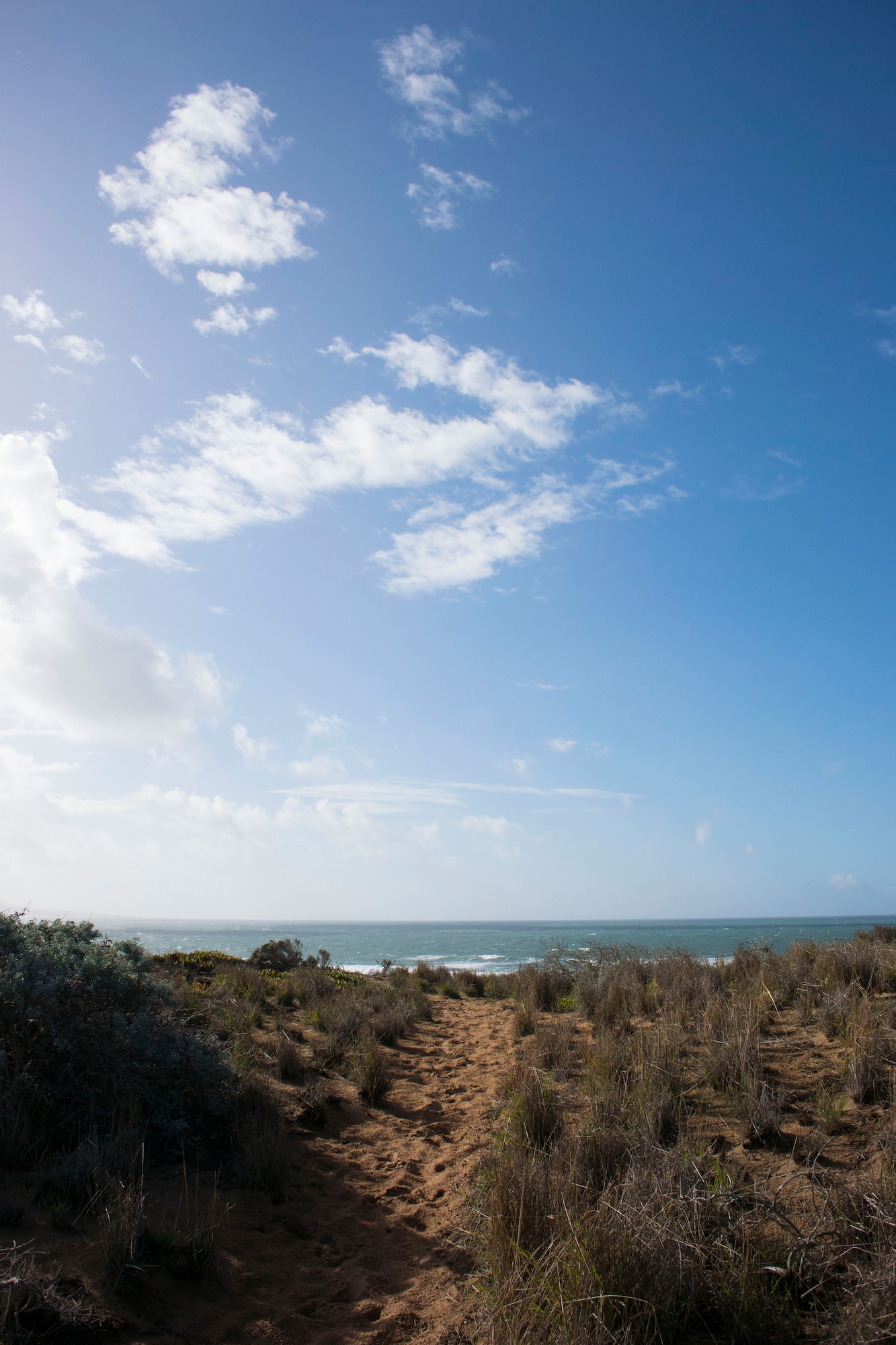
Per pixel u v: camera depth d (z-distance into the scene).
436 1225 4.68
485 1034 9.98
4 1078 4.69
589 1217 3.61
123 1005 5.70
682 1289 3.36
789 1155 4.62
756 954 10.78
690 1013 8.08
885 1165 4.11
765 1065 6.08
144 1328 3.32
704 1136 5.01
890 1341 2.89
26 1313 3.11
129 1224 3.70
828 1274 3.45
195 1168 5.01
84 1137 4.69
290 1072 7.21
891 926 12.92
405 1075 7.93
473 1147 5.88
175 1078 5.51
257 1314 3.64
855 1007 6.69
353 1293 3.92
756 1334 3.15
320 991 11.89
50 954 5.53
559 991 12.16
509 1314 3.30
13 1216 3.80
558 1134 5.34
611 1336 3.00
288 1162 5.24
